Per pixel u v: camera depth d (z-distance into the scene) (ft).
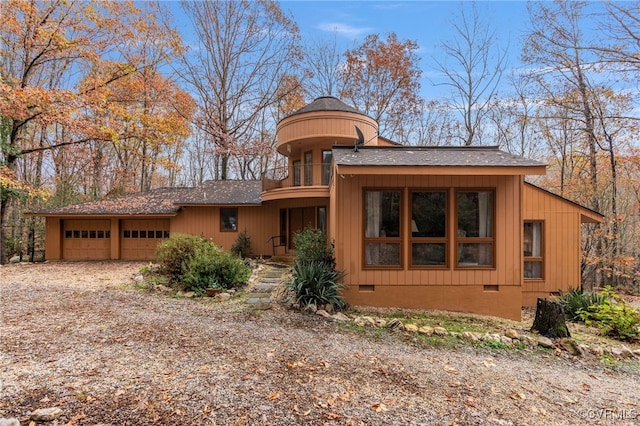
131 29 54.95
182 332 17.22
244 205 48.96
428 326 20.98
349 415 10.21
